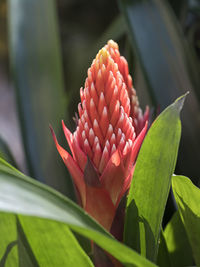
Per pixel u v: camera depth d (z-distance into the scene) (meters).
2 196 0.42
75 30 1.84
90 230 0.41
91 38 1.82
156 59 0.75
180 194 0.50
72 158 0.48
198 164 0.74
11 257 0.49
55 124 0.76
